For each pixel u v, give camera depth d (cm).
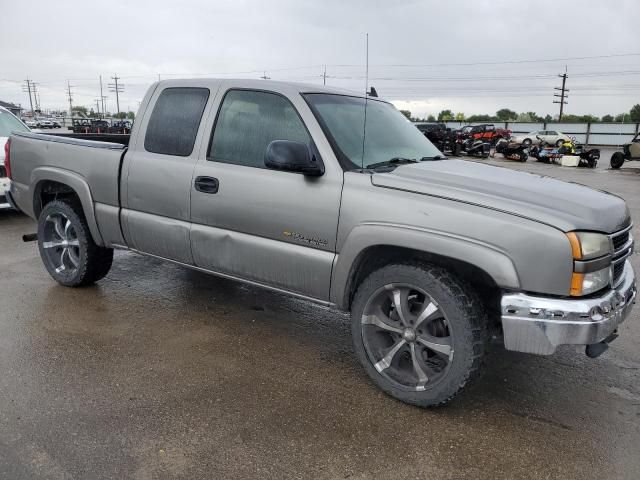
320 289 338
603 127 5534
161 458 261
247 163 365
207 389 328
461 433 290
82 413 297
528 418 307
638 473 260
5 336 394
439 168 348
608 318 274
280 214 344
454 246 281
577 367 372
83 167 455
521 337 274
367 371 330
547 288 268
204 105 395
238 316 448
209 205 377
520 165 2686
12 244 666
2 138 840
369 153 349
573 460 269
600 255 273
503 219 274
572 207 288
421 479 253
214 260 384
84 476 247
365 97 427
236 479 249
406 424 297
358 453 270
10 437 273
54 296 480
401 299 311
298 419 298
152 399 314
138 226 424
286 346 394
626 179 1934
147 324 425
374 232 304
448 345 298
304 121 344
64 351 372
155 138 416
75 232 485
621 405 323
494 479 254
